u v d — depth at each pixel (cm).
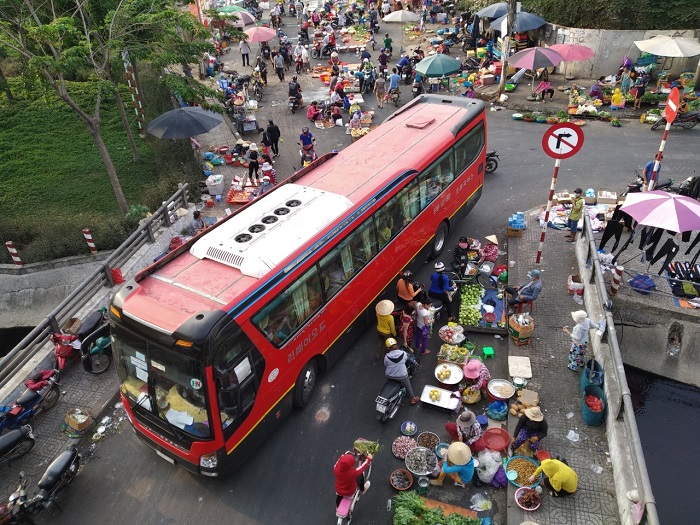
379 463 931
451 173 1404
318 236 989
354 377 1122
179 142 2091
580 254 1340
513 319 1135
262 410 902
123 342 831
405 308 1178
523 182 1797
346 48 3334
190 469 866
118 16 1672
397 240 1230
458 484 879
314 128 2352
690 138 2002
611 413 908
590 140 2042
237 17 2731
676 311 1200
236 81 2652
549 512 820
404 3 3878
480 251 1404
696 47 2080
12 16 1558
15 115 2584
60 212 1881
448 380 1056
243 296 832
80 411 1016
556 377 1060
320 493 890
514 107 2355
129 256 1408
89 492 905
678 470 1085
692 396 1222
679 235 1465
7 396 1019
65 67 1408
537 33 2717
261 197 1109
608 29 2450
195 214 1559
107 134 2403
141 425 879
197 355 752
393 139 1368
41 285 1589
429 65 2227
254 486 905
